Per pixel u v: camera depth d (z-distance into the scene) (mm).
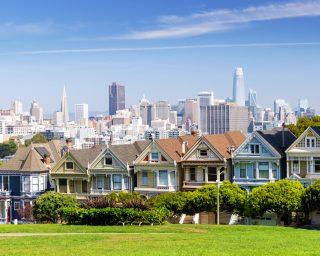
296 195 76375
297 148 86125
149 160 94375
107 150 97438
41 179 103500
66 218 71438
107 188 97688
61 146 120062
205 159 91125
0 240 52844
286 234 58531
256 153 88625
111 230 63406
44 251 44844
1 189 104750
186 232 61219
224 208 82125
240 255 41656
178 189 92812
